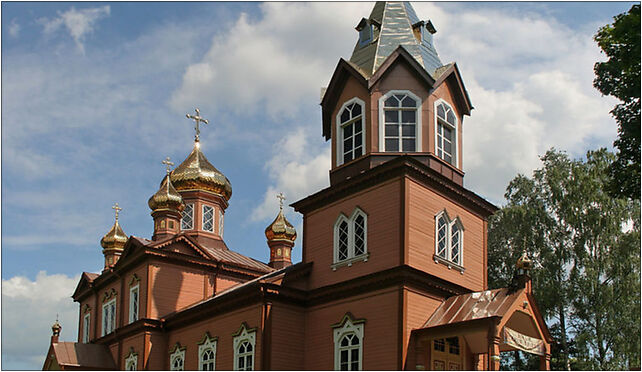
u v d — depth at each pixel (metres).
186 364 34.41
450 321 24.88
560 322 43.47
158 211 42.19
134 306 39.22
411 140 29.02
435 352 25.88
